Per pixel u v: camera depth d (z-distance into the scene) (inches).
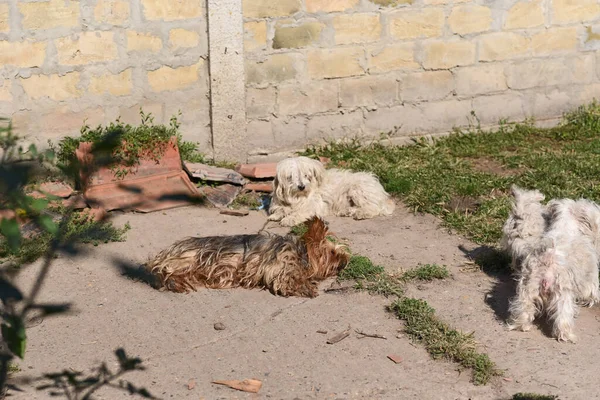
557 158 278.7
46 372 190.4
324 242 218.4
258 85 283.1
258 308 208.2
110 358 194.1
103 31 268.1
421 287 214.4
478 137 298.4
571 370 188.2
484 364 188.5
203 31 275.7
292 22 281.6
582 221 209.9
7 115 264.2
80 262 225.8
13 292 101.3
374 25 287.6
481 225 239.8
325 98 289.0
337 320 203.8
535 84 304.2
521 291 198.8
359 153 287.9
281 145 288.5
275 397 183.6
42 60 264.7
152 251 232.4
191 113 279.9
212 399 183.0
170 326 203.2
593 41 305.1
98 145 87.1
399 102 295.0
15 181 78.0
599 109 307.4
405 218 249.8
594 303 205.9
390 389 185.0
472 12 294.2
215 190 261.7
